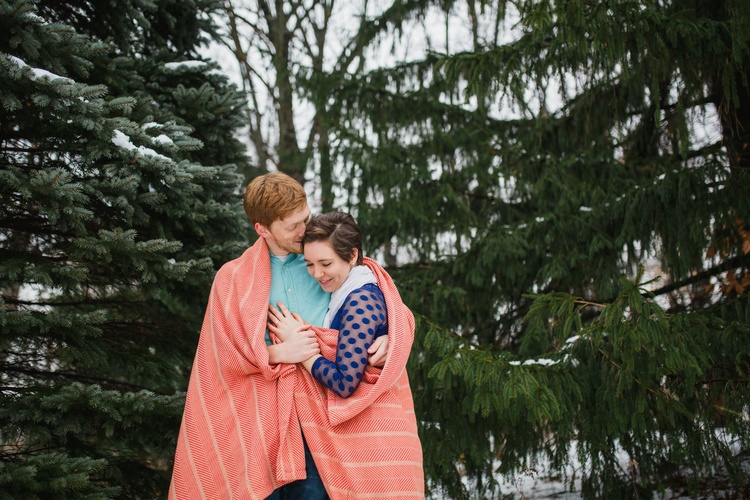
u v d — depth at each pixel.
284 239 1.92
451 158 5.28
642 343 2.68
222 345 1.88
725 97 3.59
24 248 3.13
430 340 3.15
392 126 5.29
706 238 3.51
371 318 1.81
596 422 3.09
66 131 2.54
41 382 2.96
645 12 3.13
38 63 2.52
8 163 2.61
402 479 1.77
